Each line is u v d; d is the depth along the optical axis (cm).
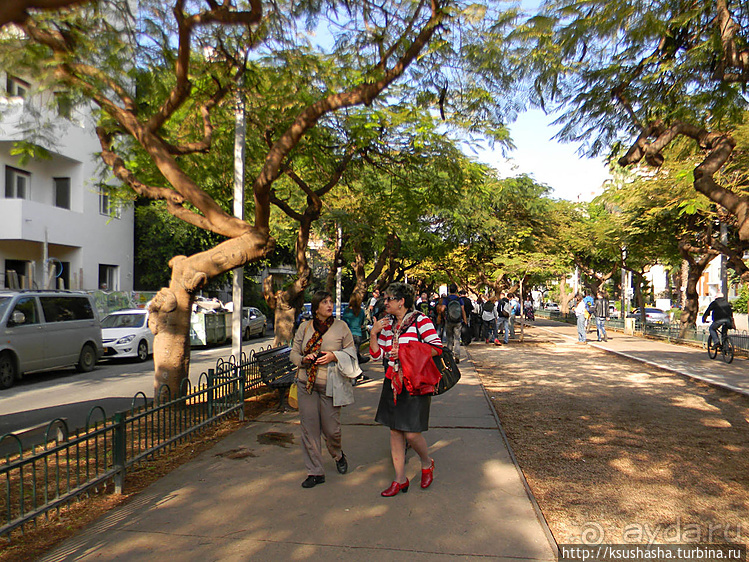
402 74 845
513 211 2352
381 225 1595
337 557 361
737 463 581
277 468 547
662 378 1197
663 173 1755
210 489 488
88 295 1437
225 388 737
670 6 655
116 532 399
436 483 505
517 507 448
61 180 2230
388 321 512
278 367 891
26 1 308
